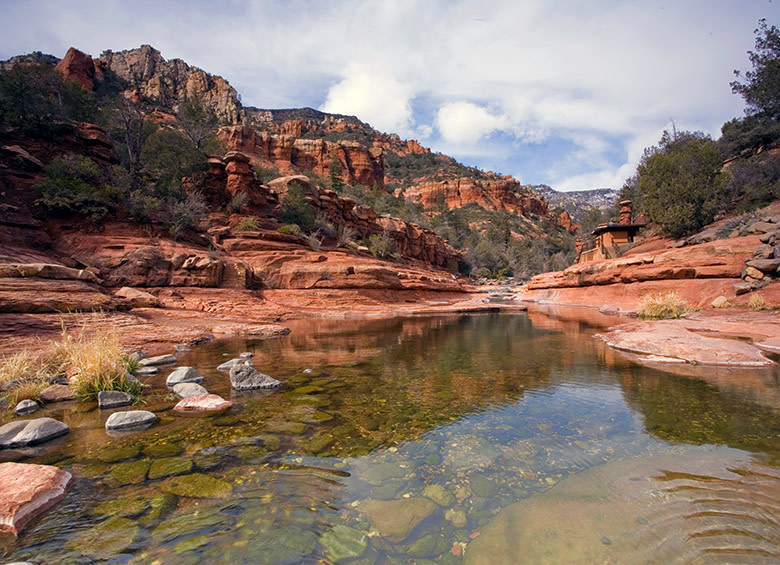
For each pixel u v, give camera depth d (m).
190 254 20.61
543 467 3.29
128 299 14.53
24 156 19.42
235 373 6.09
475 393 5.69
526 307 26.48
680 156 31.69
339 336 12.91
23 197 18.31
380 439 3.95
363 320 19.11
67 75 75.38
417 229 61.22
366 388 6.03
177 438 3.98
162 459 3.46
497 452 3.62
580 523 2.45
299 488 2.96
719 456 3.37
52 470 3.02
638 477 3.03
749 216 22.86
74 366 6.13
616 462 3.33
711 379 6.23
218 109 125.31
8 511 2.45
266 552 2.20
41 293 10.79
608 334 11.05
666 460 3.32
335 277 26.84
